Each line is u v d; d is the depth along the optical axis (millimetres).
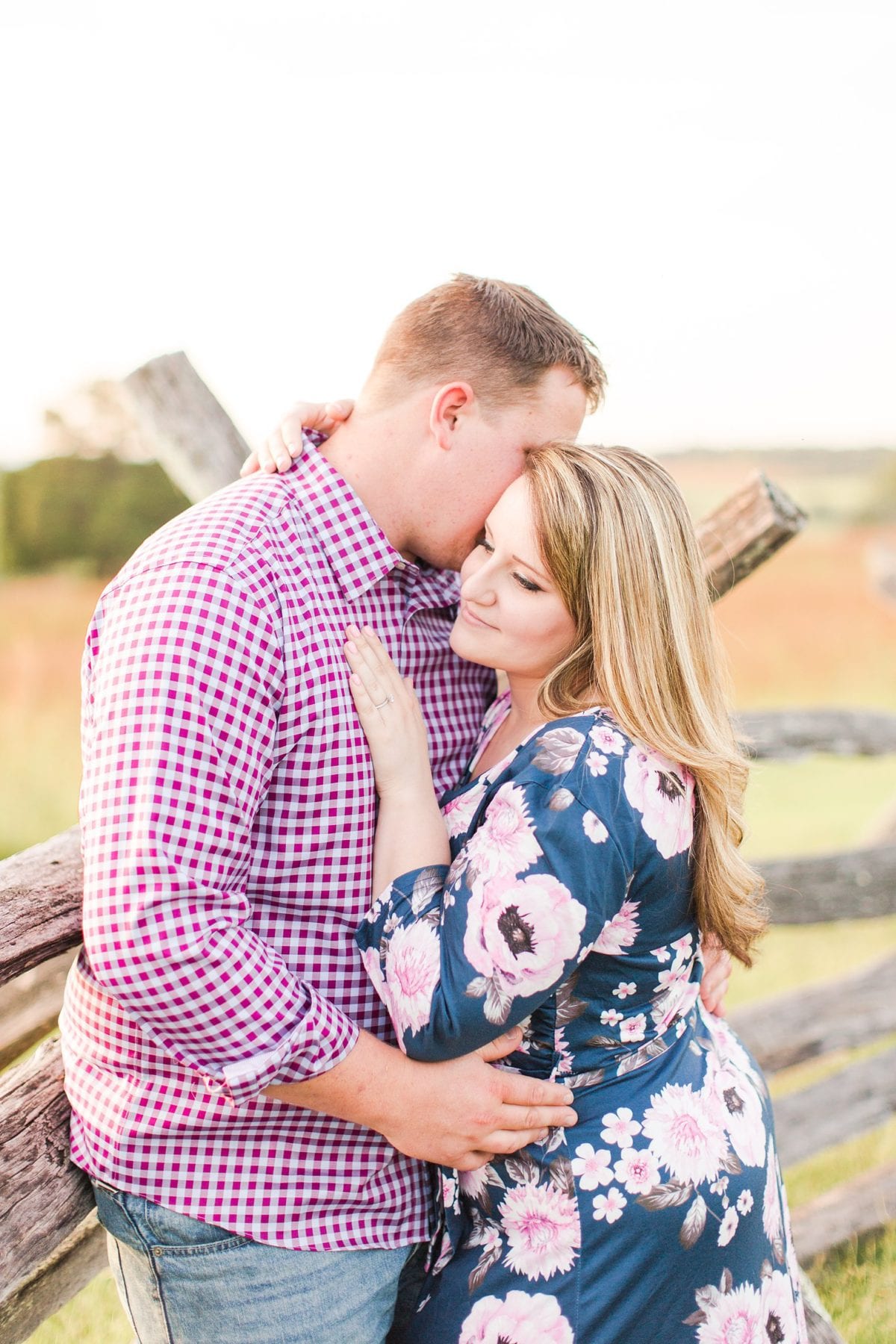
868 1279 2721
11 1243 1439
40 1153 1513
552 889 1345
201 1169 1445
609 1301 1424
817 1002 3109
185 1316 1492
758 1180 1540
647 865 1430
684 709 1501
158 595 1382
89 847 1336
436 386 1661
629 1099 1495
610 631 1479
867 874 3191
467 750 1808
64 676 11578
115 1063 1457
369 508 1691
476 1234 1519
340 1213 1500
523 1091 1452
